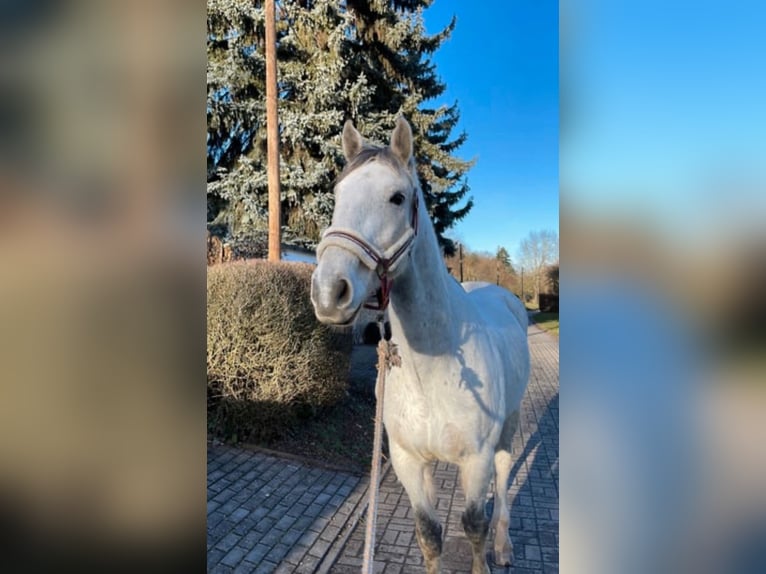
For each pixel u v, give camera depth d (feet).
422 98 41.34
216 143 36.81
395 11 38.60
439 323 5.65
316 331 14.40
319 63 34.55
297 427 14.88
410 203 4.94
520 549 9.05
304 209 35.99
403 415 6.03
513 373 7.84
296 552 9.11
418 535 6.31
